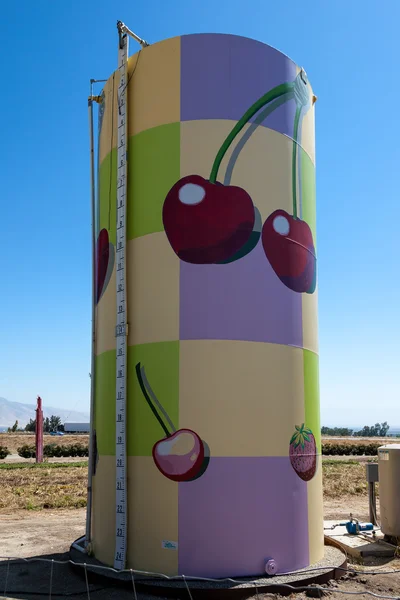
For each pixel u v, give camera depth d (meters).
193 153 11.17
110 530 10.91
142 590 9.55
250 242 11.07
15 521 18.17
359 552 12.84
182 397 10.41
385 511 13.80
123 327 11.13
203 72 11.41
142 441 10.59
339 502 23.02
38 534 15.73
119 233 11.57
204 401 10.38
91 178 13.35
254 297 10.94
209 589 9.30
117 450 10.80
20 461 51.09
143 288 11.14
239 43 11.62
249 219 11.12
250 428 10.46
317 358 12.27
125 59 12.15
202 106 11.29
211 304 10.70
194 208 11.00
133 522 10.45
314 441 11.51
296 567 10.50
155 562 10.08
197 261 10.84
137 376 10.88
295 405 11.12
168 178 11.23
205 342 10.55
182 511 10.06
